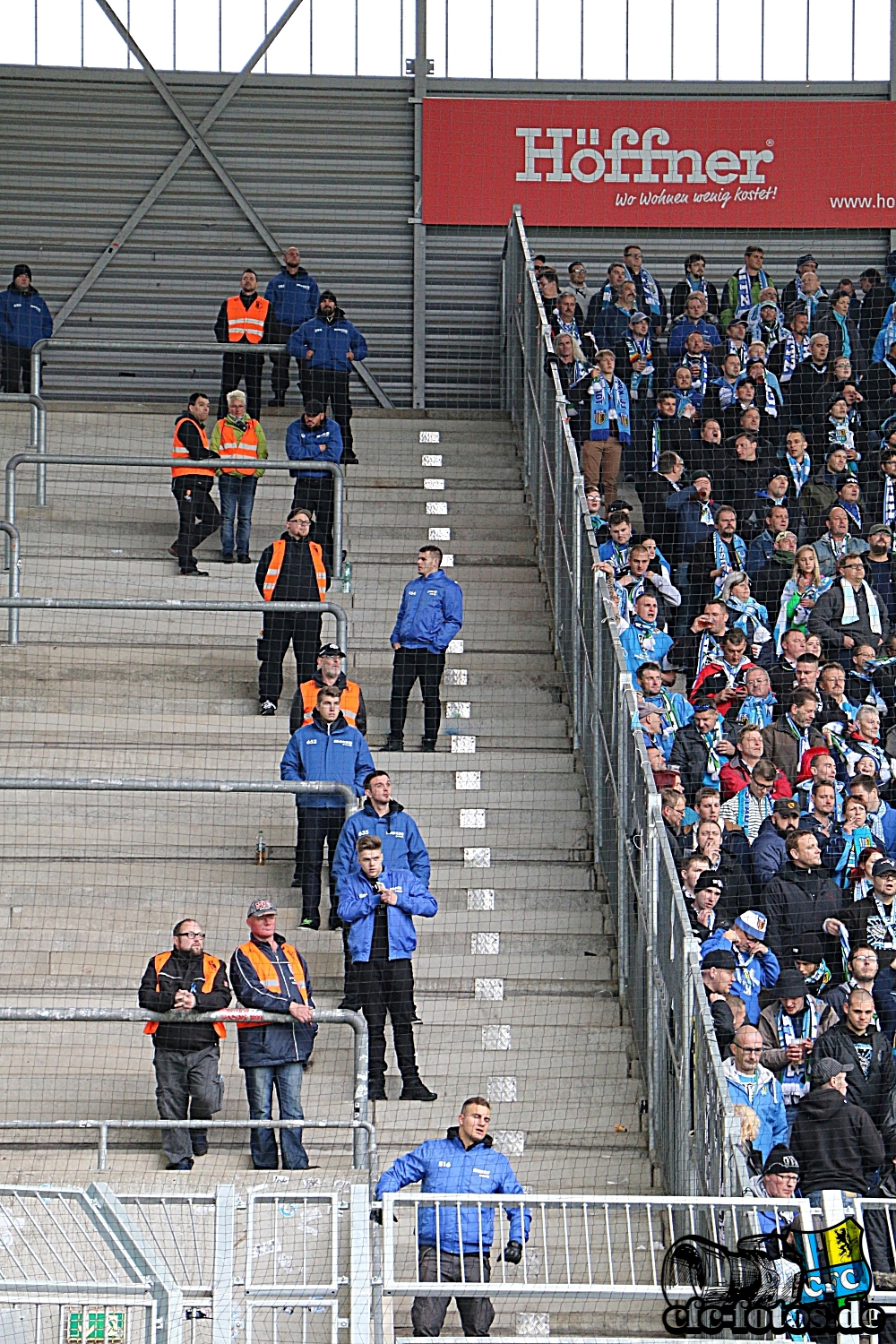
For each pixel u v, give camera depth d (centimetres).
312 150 5925
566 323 5244
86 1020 2833
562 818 3822
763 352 5231
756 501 4794
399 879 3172
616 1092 3209
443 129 5931
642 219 5956
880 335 5312
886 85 6031
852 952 3231
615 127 5962
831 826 3656
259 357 5200
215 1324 2323
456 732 4103
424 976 3469
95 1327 2266
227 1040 3262
